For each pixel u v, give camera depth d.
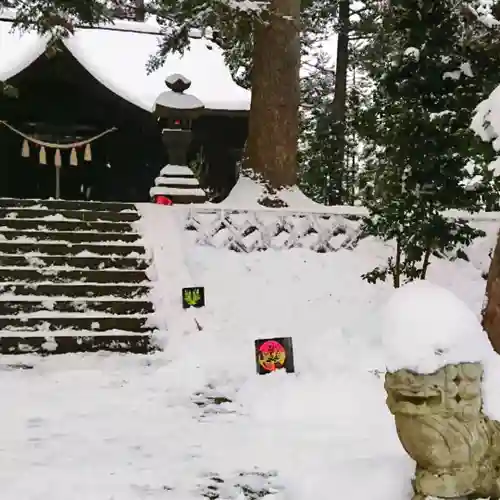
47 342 8.36
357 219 12.06
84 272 9.65
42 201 11.16
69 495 4.21
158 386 7.05
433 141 10.21
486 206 11.65
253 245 11.34
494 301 7.57
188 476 4.60
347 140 21.94
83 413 6.03
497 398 3.44
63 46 17.75
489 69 10.44
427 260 10.71
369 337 8.76
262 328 9.05
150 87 19.36
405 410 3.31
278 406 6.32
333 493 4.19
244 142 20.17
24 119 19.30
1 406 6.15
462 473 3.31
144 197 20.45
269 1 13.04
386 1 11.62
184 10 13.83
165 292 9.52
